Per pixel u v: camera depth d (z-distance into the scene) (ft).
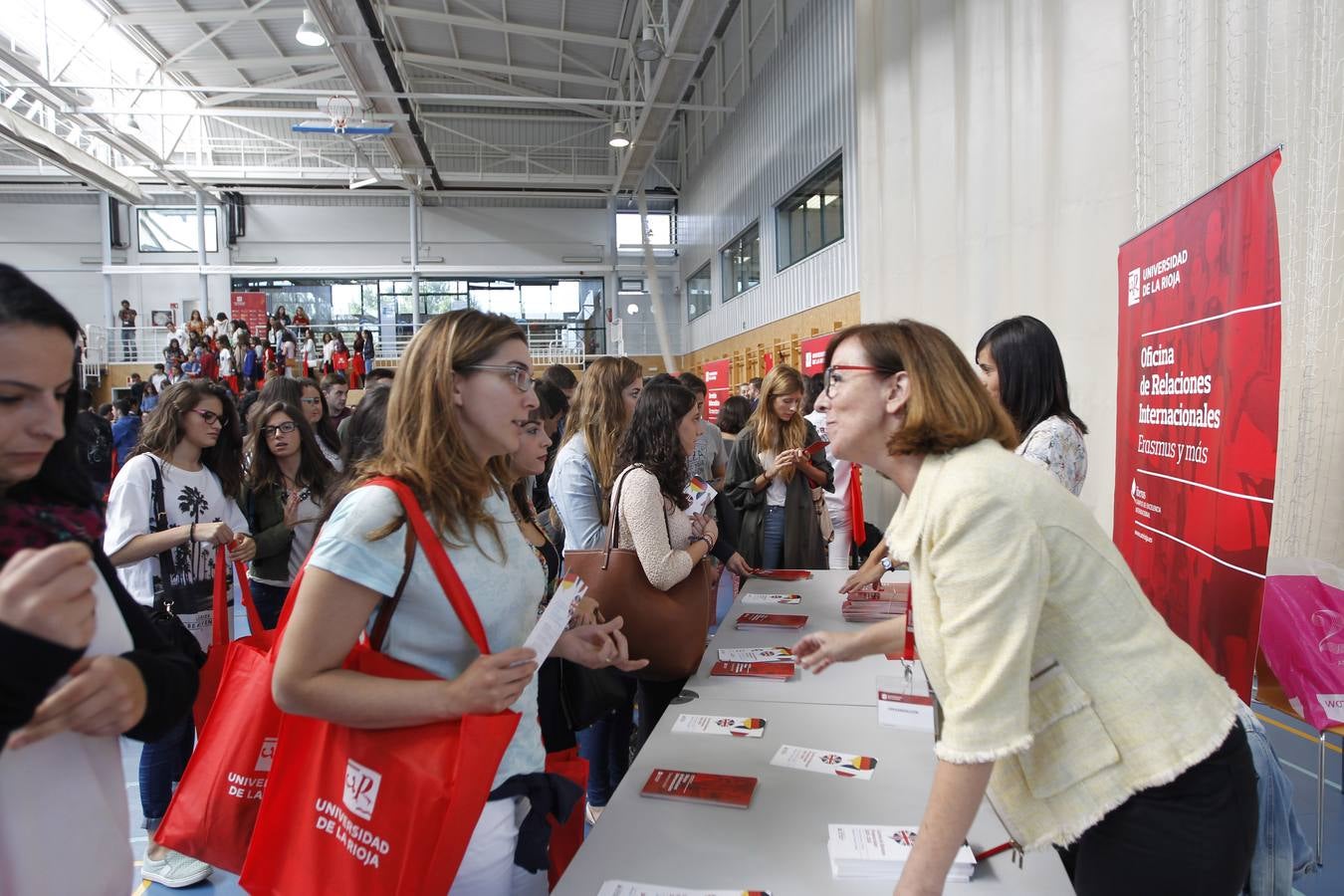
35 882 2.22
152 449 7.22
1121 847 3.06
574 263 57.93
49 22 35.53
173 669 2.59
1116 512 7.27
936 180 16.15
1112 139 12.03
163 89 34.53
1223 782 3.00
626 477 5.90
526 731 3.62
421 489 3.18
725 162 42.86
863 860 3.26
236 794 3.72
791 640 6.62
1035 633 2.95
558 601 3.44
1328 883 6.66
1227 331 5.11
